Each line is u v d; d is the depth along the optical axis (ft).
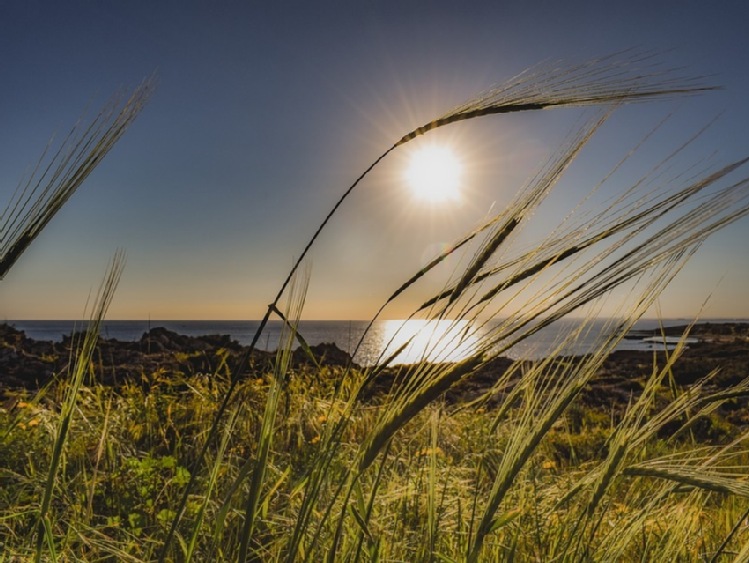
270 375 4.02
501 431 10.78
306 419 13.33
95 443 11.97
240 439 11.75
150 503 8.96
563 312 3.37
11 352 24.52
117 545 7.54
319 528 4.29
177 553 7.36
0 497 8.43
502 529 7.79
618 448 5.33
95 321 4.15
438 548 7.27
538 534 6.90
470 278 3.68
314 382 16.97
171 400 15.12
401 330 3.92
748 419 21.75
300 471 9.27
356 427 10.22
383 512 8.19
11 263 3.85
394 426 3.97
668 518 7.99
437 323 3.77
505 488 4.38
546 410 4.33
